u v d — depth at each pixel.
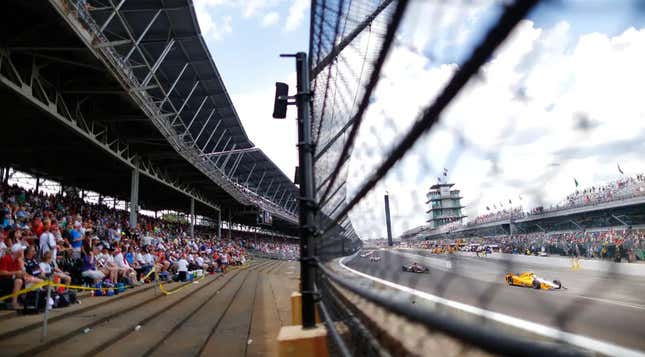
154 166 27.89
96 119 18.53
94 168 28.08
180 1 18.91
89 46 13.07
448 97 0.70
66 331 6.59
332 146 2.33
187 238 30.31
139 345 6.59
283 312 10.79
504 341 0.63
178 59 24.28
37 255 9.55
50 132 19.52
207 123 33.59
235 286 18.03
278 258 53.16
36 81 14.23
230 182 38.56
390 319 1.30
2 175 27.08
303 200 3.41
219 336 7.95
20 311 7.32
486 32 0.54
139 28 20.59
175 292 13.42
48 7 11.15
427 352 0.88
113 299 9.94
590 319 9.30
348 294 2.14
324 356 2.82
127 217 26.34
